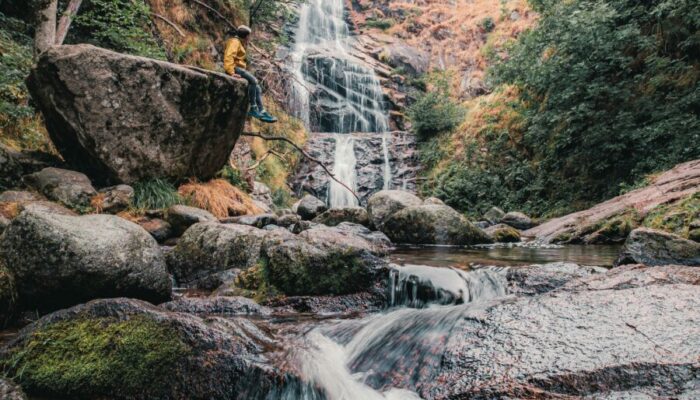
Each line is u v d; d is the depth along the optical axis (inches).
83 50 260.2
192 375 99.7
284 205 580.7
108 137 269.4
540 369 91.4
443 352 105.4
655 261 178.9
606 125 471.5
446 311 128.2
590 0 501.4
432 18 1110.4
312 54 904.3
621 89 463.8
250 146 607.8
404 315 131.3
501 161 669.3
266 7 655.8
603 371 87.8
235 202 337.1
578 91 483.8
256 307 157.8
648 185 366.6
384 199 361.1
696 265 175.3
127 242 154.8
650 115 451.2
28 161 267.4
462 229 306.0
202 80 302.2
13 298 136.9
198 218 262.8
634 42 460.4
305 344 117.4
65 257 141.9
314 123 840.3
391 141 812.0
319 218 349.1
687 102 410.9
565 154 552.1
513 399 85.2
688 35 450.3
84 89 260.2
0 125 290.8
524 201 598.5
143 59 277.0
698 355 88.1
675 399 79.0
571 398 83.7
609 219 311.7
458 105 868.6
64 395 99.5
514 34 906.1
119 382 99.7
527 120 611.5
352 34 1075.3
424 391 95.2
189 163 315.0
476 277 174.6
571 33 478.6
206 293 179.9
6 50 322.0
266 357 105.8
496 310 120.6
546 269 175.2
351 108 877.2
